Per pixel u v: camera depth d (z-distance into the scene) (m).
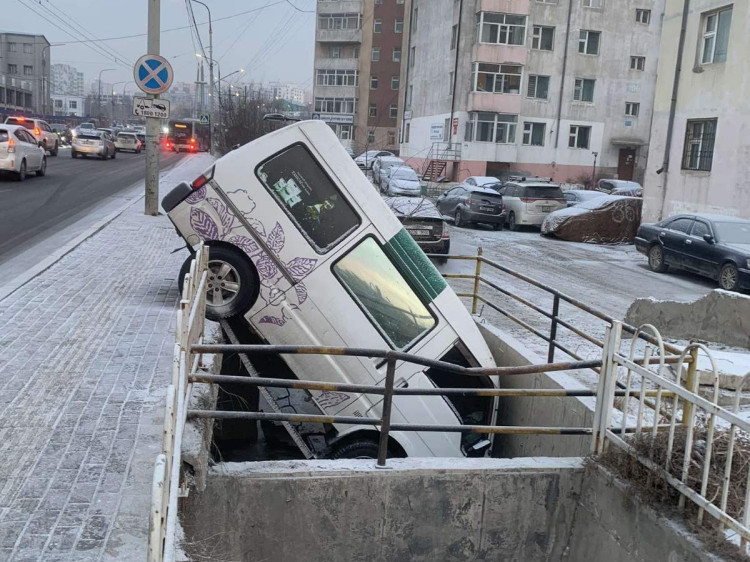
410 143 55.91
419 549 5.00
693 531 4.19
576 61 45.94
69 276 9.26
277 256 6.90
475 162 45.38
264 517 4.71
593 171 45.06
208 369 5.57
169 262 10.71
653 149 23.11
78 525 3.56
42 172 25.42
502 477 5.04
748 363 7.29
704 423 5.34
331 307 6.82
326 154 6.96
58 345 6.36
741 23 19.39
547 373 6.67
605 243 21.98
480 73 44.34
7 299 7.86
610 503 4.84
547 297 13.05
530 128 46.12
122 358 6.12
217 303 6.99
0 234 12.91
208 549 4.50
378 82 69.56
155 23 15.23
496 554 5.14
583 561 5.05
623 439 4.91
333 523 4.82
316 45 70.75
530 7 44.47
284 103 54.94
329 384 4.69
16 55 106.19
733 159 19.64
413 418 6.36
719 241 15.13
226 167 7.01
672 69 22.30
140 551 3.38
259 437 7.40
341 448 6.36
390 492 4.87
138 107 15.42
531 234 23.52
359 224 6.88
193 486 4.36
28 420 4.76
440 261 16.27
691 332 9.09
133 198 20.05
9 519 3.58
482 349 6.74
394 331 6.68
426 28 52.59
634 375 7.64
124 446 4.46
